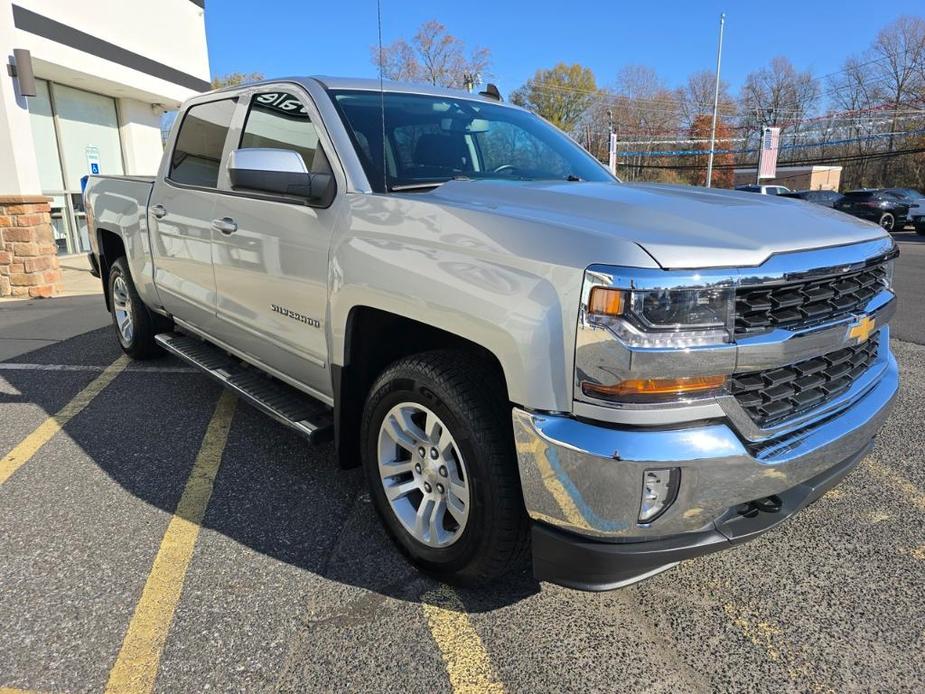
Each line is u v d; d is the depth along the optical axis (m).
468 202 2.36
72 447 3.72
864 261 2.16
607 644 2.20
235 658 2.12
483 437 2.12
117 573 2.55
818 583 2.53
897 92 50.75
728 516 2.03
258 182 2.67
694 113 60.88
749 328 1.88
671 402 1.81
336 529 2.88
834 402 2.24
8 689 1.99
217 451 3.67
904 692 1.99
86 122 12.50
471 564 2.27
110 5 11.51
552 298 1.87
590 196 2.36
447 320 2.15
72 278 10.27
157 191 4.21
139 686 2.00
